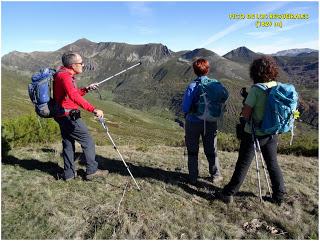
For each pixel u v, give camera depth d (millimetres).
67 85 3377
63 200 3258
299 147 7504
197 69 3725
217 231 2979
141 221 2971
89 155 3736
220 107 3744
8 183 3508
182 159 5363
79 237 2752
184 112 3781
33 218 2912
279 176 3430
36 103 3473
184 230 2947
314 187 4188
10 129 6617
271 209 3387
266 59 3178
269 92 3104
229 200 3453
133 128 74562
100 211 3084
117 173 4105
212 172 4062
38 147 5902
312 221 3201
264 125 3146
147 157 5383
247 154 3326
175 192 3682
